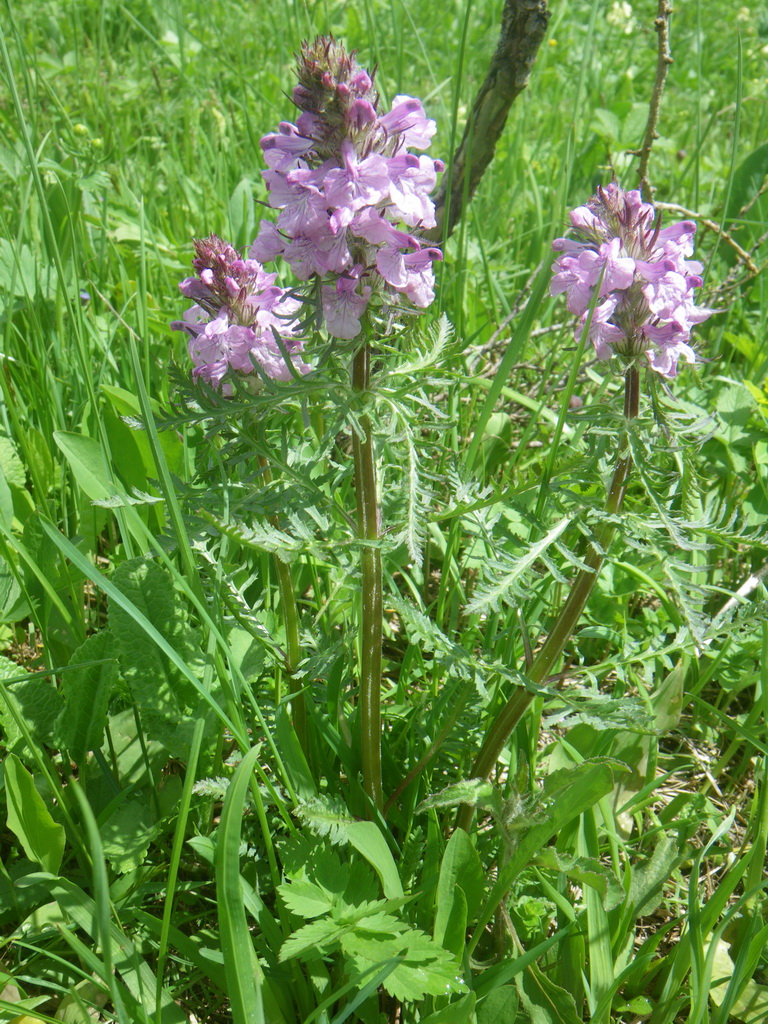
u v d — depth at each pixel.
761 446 0.53
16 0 1.18
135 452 0.43
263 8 1.23
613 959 0.34
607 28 1.35
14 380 0.53
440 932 0.31
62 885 0.32
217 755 0.36
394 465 0.35
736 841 0.41
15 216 0.64
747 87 1.20
